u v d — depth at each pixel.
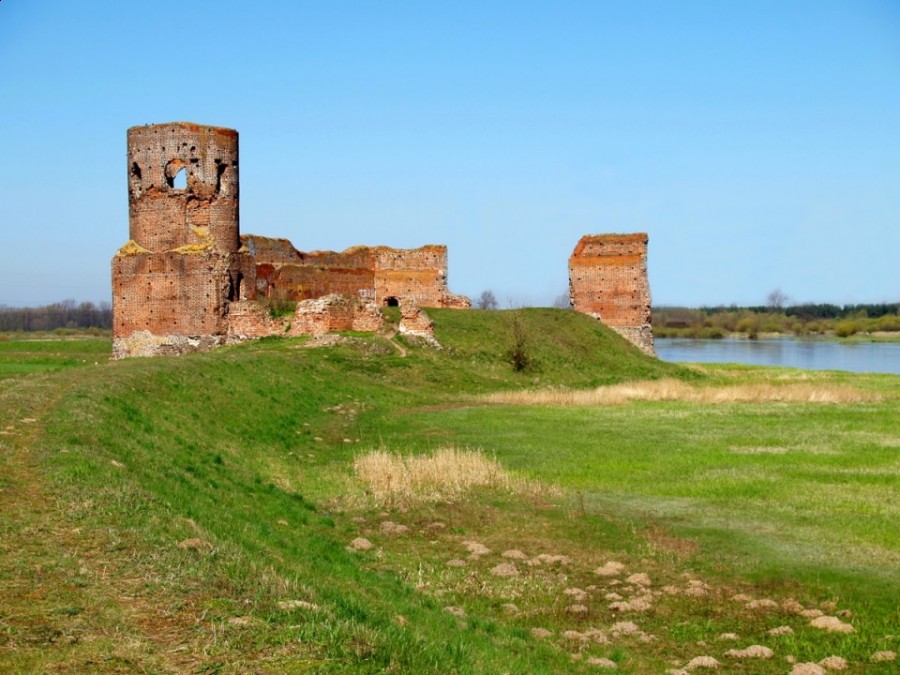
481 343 56.78
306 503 20.95
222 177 53.56
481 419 35.97
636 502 21.92
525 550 18.27
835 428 33.97
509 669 11.44
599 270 75.00
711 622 14.53
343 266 69.06
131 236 53.47
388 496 22.19
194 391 29.86
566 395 43.94
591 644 13.66
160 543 12.41
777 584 15.98
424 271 72.75
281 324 52.84
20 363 50.69
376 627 11.11
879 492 22.67
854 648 13.34
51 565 11.15
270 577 11.91
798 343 154.75
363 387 42.44
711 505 21.50
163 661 9.09
